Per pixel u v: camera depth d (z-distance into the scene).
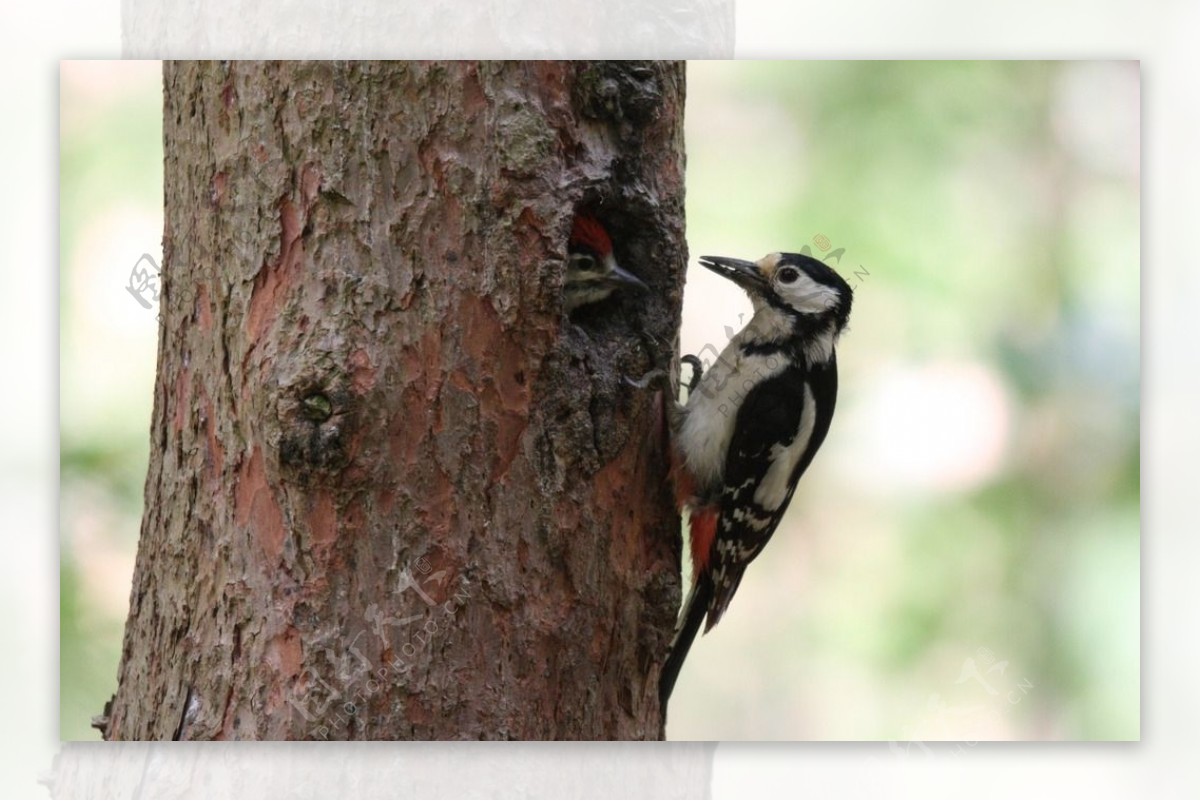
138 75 8.73
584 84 6.22
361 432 5.57
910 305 11.01
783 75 11.16
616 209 6.64
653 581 6.84
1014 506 10.80
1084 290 10.90
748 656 11.03
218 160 5.93
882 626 10.91
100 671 8.56
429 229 5.74
